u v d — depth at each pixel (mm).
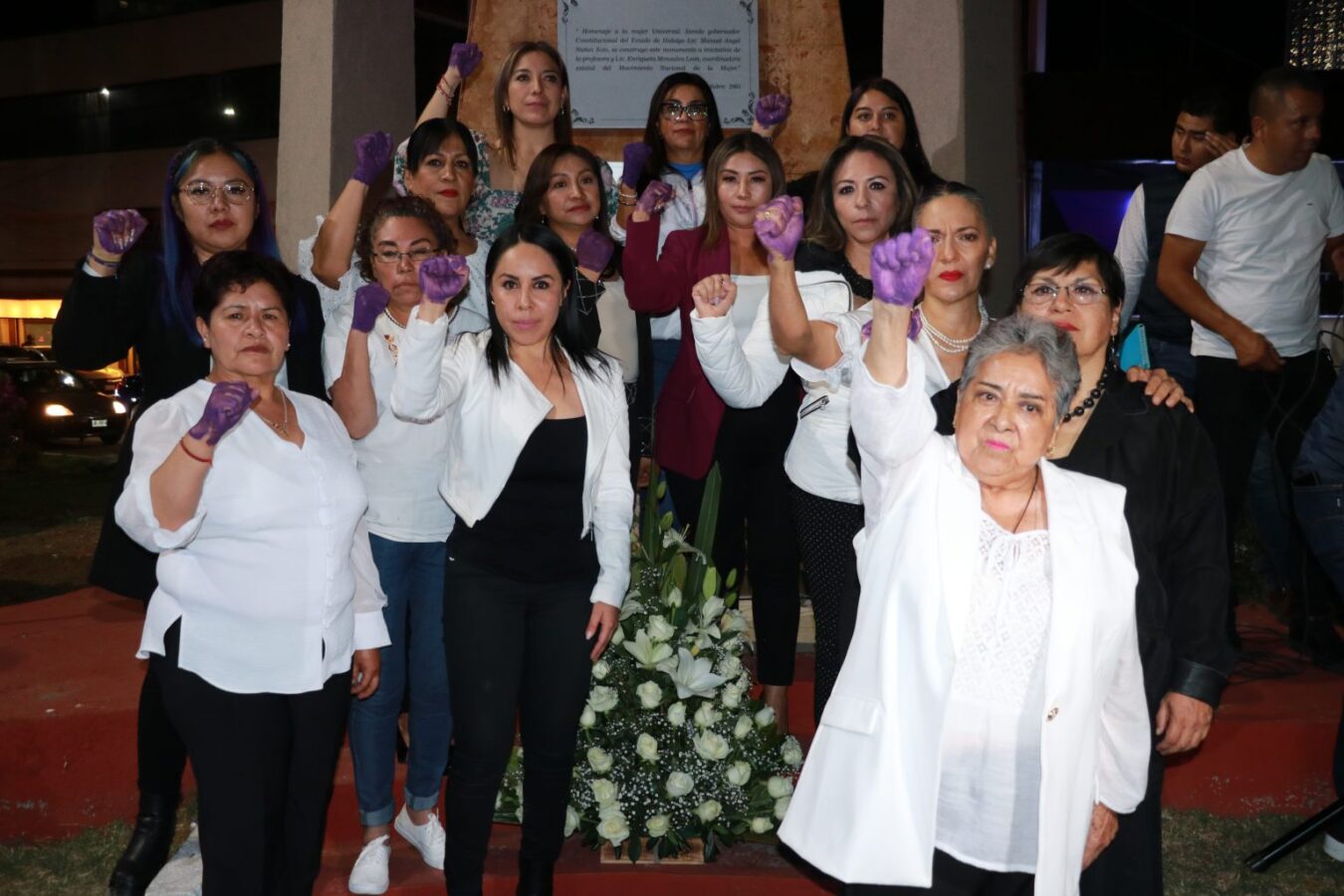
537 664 3172
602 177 4562
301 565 2787
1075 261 2611
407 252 3354
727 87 6078
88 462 15672
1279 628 5031
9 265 41844
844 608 2609
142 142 39531
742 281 3914
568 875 3541
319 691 2855
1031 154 7523
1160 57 9688
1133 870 2625
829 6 6098
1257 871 3811
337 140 6379
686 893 3535
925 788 2271
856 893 2406
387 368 3342
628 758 3658
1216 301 4453
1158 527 2590
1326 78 7402
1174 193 4648
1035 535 2330
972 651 2305
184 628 2740
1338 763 3830
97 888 3723
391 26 6625
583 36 6047
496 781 3158
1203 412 4539
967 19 6000
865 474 2469
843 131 4539
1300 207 4328
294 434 2873
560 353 3217
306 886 2967
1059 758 2238
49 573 7895
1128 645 2346
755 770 3699
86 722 4145
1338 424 3635
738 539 4008
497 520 3117
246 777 2762
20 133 41250
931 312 3104
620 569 3215
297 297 2986
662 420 3996
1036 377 2264
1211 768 4148
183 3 38438
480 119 6082
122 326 3230
